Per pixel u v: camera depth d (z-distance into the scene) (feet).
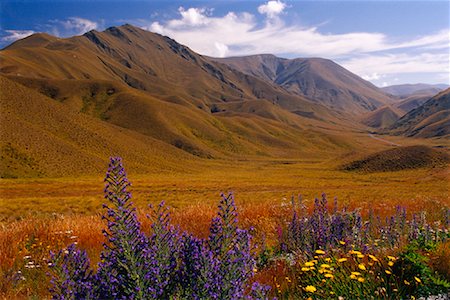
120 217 11.42
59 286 11.75
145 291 11.35
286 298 16.74
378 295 15.56
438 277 17.22
